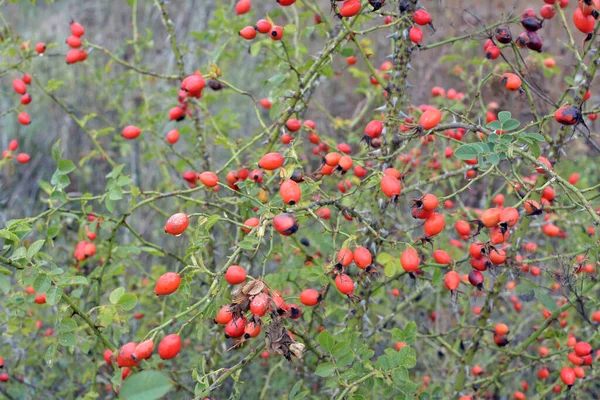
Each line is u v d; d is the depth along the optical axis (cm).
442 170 99
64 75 148
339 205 67
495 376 83
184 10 157
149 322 94
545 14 75
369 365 68
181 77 93
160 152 106
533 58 95
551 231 82
